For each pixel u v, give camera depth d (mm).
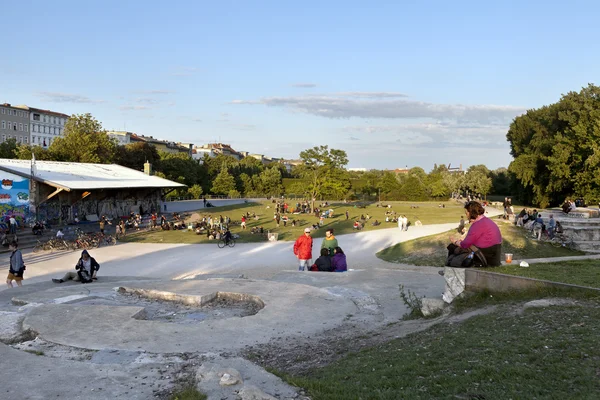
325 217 59656
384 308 11562
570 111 67812
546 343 6176
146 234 41812
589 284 9078
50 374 6609
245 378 6035
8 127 117188
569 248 28484
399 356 6645
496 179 122562
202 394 5516
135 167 91750
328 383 5727
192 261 28172
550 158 61406
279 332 9133
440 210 73938
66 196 46031
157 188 63281
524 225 35469
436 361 6109
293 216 62156
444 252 28219
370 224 51875
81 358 7555
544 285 8836
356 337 8648
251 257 29672
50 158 69125
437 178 116938
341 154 74500
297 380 5883
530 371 5352
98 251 32062
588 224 31766
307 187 77062
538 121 77812
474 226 10500
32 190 41375
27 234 36906
